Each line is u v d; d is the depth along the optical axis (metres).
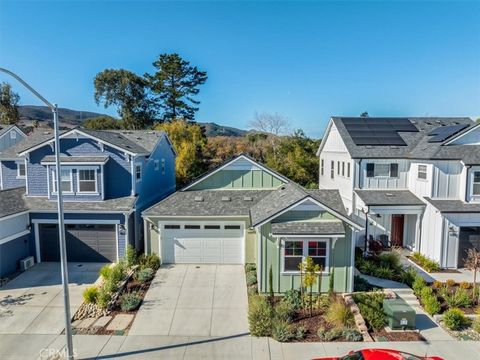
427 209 19.80
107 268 16.14
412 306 14.38
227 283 16.33
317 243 14.80
